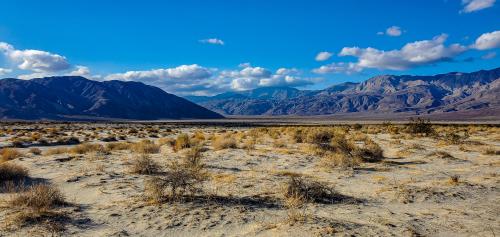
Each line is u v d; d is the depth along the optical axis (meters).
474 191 13.59
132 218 9.86
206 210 10.51
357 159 20.72
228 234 8.73
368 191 13.65
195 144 30.22
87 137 49.00
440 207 11.47
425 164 20.69
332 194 12.48
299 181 12.49
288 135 44.00
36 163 19.72
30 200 10.77
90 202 11.69
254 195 12.47
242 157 22.86
